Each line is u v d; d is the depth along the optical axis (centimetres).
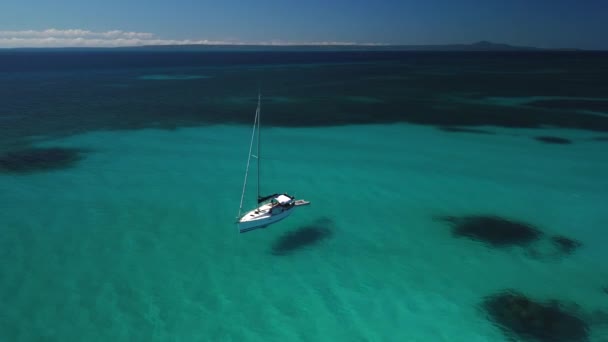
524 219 2969
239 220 2652
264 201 3169
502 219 2972
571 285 2200
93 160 4209
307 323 1933
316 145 4872
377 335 1856
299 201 3067
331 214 3077
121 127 5619
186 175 3844
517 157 4362
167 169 3994
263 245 2633
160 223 2888
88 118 6162
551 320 1936
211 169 4012
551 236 2723
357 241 2691
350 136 5300
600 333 1844
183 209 3127
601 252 2523
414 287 2200
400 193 3447
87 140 4934
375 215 3059
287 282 2247
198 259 2450
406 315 1986
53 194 3328
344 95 8994
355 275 2312
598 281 2234
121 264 2361
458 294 2136
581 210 3094
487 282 2234
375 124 5991
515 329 1881
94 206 3127
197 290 2155
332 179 3781
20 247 2498
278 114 6719
